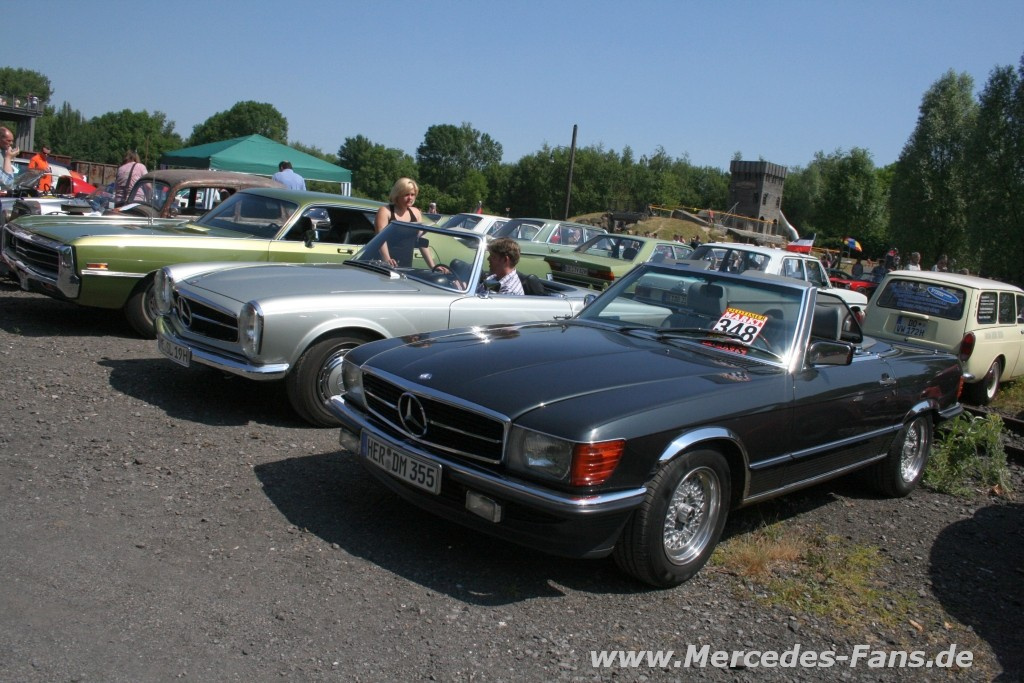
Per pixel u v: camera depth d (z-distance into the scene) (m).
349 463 5.06
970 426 6.53
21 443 4.77
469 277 6.29
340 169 23.05
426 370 3.99
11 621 2.96
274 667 2.88
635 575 3.81
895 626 3.87
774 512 5.21
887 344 5.87
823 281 14.85
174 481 4.46
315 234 8.07
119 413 5.55
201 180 10.58
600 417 3.52
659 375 4.02
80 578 3.33
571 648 3.28
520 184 99.06
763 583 4.10
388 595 3.50
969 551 5.00
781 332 4.59
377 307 5.74
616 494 3.53
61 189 15.99
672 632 3.52
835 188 79.69
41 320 8.47
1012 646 3.83
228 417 5.74
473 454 3.68
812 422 4.51
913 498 5.93
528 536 3.56
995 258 28.72
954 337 9.70
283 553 3.76
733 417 3.97
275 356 5.43
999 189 28.86
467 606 3.50
